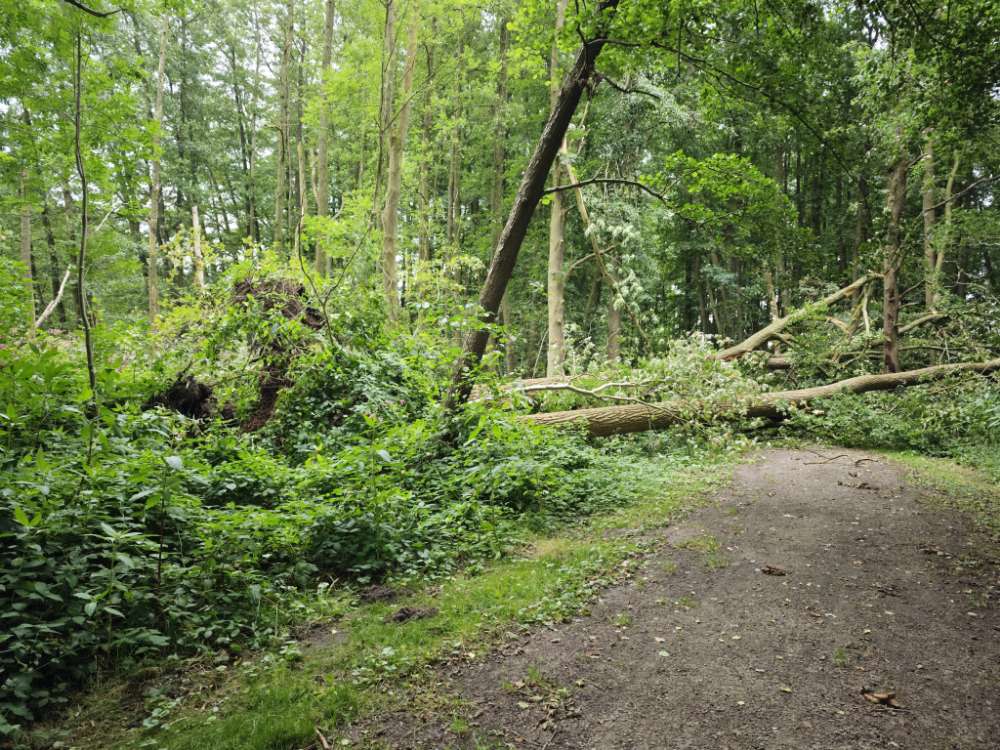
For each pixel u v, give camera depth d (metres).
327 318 7.53
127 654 3.03
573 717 2.62
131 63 7.14
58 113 6.71
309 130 21.45
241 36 25.73
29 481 3.28
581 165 16.17
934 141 10.27
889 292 13.47
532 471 6.03
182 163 25.31
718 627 3.54
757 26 6.55
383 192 15.95
